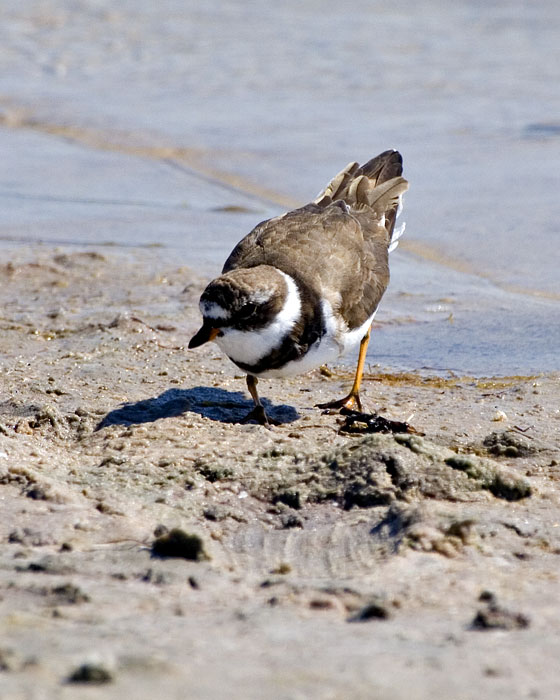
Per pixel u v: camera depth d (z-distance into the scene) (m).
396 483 8.91
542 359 13.16
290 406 11.76
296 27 35.62
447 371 12.95
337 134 24.23
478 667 5.50
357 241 12.11
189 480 9.24
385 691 5.11
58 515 8.36
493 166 21.75
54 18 37.19
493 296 15.77
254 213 19.98
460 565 7.52
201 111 26.75
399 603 6.75
